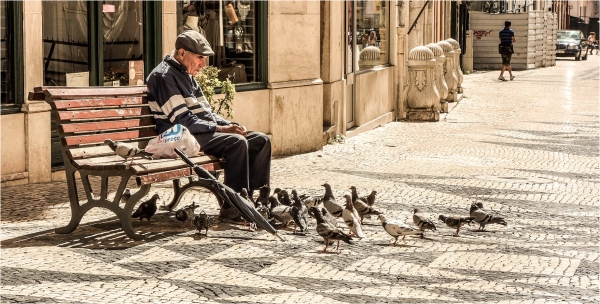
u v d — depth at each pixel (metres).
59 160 13.18
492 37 48.59
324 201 10.34
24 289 7.62
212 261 8.63
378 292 7.71
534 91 32.41
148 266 8.42
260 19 15.88
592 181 13.72
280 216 9.95
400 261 8.78
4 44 12.41
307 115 16.73
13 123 12.37
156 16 14.38
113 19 14.22
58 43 13.44
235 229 10.00
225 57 15.97
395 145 17.69
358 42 20.05
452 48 27.20
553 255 9.12
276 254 8.95
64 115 9.47
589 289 7.89
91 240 9.38
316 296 7.57
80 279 7.95
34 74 12.66
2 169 12.26
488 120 22.59
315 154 16.38
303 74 16.66
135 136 10.25
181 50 10.37
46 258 8.63
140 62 14.45
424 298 7.56
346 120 18.94
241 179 10.26
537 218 10.94
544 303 7.45
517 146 17.59
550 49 52.53
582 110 25.28
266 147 10.66
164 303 7.30
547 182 13.55
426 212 11.18
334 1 17.70
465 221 9.95
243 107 15.53
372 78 20.78
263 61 15.98
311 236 9.75
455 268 8.55
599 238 9.91
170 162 9.73
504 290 7.83
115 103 10.08
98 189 12.29
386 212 11.12
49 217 10.49
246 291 7.68
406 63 23.53
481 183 13.30
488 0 52.12
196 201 11.53
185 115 10.29
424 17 26.83
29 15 12.55
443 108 24.00
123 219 9.42
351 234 9.91
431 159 15.75
